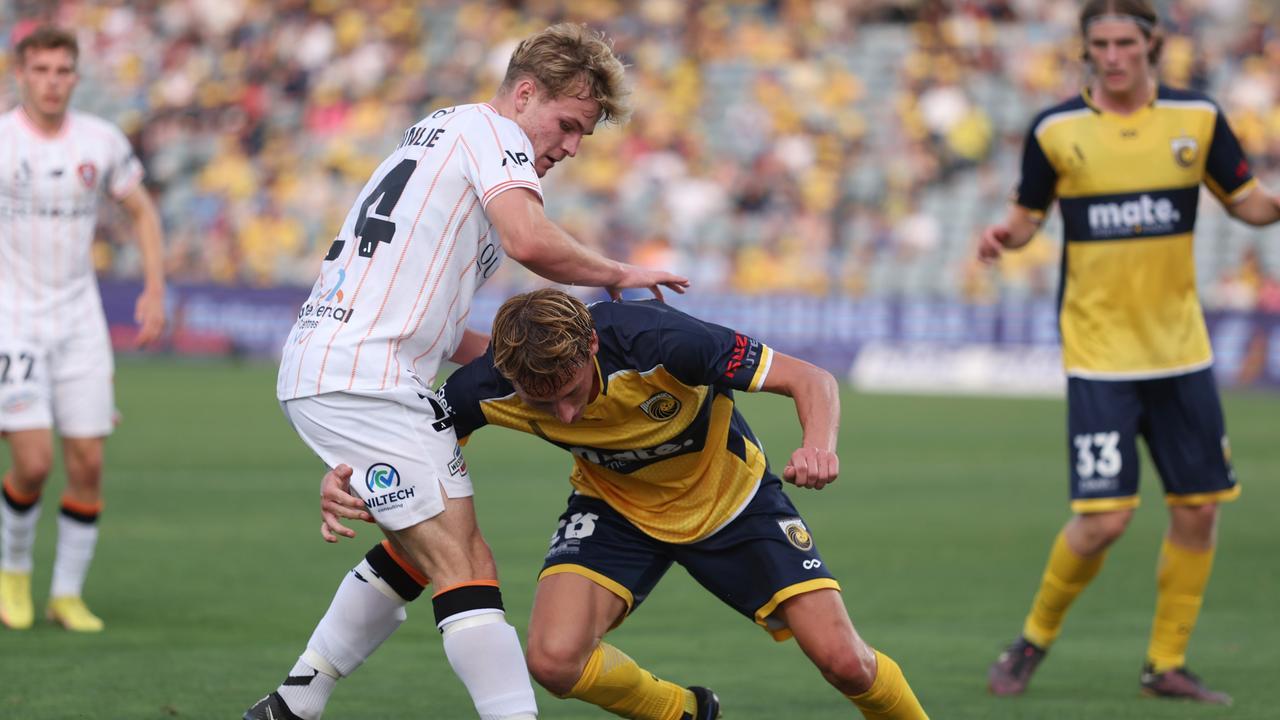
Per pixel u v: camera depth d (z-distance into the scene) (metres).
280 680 18.34
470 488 14.06
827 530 32.94
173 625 22.02
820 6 98.38
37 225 21.80
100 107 98.69
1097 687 18.95
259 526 32.41
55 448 45.69
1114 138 19.02
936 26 95.50
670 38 97.25
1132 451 18.84
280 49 99.56
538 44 14.22
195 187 93.50
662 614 23.69
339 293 13.79
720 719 16.58
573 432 14.11
